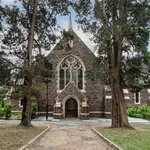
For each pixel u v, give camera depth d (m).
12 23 25.06
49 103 41.41
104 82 27.14
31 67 21.30
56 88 41.56
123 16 22.89
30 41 24.92
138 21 23.16
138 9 23.12
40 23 26.81
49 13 26.81
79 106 39.12
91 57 41.91
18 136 17.09
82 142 15.58
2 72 23.22
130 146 12.79
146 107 41.28
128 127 23.98
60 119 37.50
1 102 40.81
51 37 27.09
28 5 26.02
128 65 25.48
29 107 24.23
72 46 42.19
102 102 41.62
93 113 41.34
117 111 24.58
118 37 23.16
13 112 40.97
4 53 24.12
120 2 22.64
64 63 42.12
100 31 23.88
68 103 41.94
